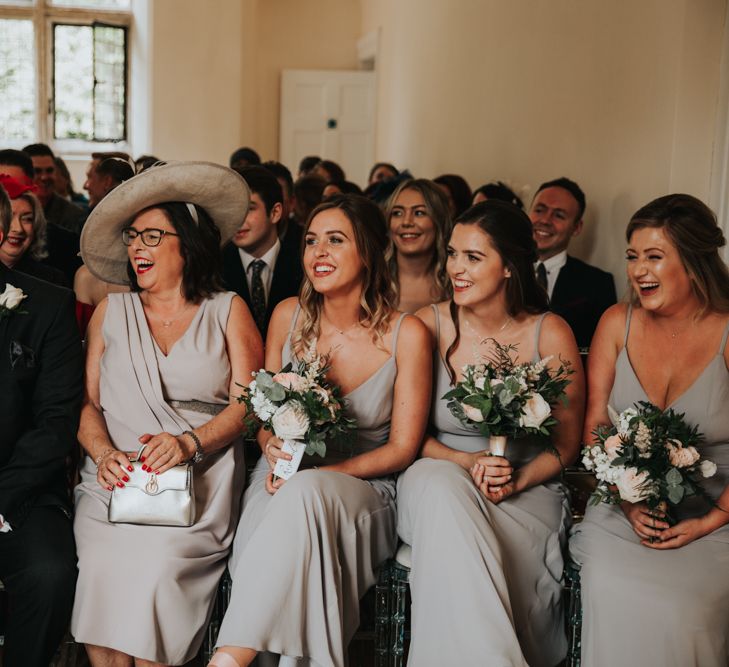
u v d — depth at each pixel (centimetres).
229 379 312
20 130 1039
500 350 302
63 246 470
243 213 328
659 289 285
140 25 1006
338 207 303
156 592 273
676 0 427
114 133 1021
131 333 304
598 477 271
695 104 423
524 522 289
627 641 264
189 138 978
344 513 279
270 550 267
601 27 510
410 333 305
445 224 403
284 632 264
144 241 304
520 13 638
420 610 272
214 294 316
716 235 285
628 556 273
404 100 973
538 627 287
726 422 287
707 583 263
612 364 305
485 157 713
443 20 833
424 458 306
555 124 575
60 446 293
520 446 310
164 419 300
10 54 1027
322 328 312
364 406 306
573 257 520
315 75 1119
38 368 299
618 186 487
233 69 977
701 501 289
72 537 287
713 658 260
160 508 281
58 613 278
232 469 303
